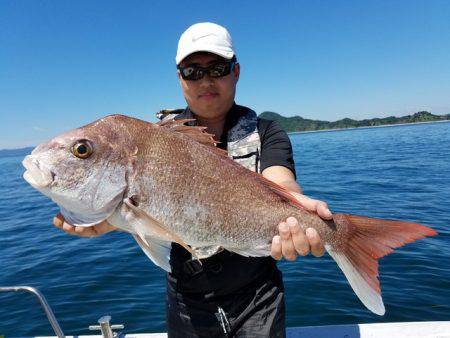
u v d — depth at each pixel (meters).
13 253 3.06
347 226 0.77
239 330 0.88
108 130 0.71
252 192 0.75
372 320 1.62
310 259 2.31
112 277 2.27
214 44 0.89
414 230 0.73
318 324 1.61
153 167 0.71
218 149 0.77
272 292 0.90
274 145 0.93
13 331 1.73
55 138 0.71
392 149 12.22
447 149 10.59
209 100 0.92
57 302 1.98
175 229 0.72
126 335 1.26
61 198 0.70
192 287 0.89
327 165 8.78
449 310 1.66
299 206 0.77
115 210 0.71
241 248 0.75
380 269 2.13
